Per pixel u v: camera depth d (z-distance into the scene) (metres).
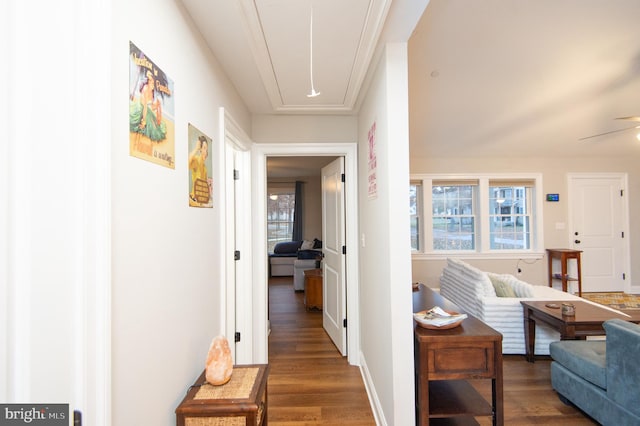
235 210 2.60
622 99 3.21
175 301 1.14
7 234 0.57
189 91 1.32
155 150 1.00
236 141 2.26
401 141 1.63
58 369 0.63
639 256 5.09
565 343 2.17
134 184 0.87
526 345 2.73
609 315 2.37
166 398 1.06
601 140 4.41
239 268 2.59
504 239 5.25
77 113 0.66
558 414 2.00
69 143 0.65
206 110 1.55
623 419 1.63
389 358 1.65
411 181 5.20
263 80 2.02
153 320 0.98
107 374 0.72
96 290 0.70
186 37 1.29
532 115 3.60
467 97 3.17
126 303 0.83
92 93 0.69
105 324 0.72
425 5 1.30
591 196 5.14
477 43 2.31
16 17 0.58
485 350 1.53
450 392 1.69
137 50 0.90
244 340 2.56
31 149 0.60
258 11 1.36
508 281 3.21
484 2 1.89
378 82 1.87
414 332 1.61
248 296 2.59
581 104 3.32
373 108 2.04
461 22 2.08
